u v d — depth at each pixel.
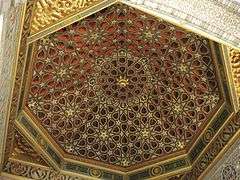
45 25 4.98
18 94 5.61
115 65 6.45
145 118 6.73
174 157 6.61
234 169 5.59
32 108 6.29
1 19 3.33
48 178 6.36
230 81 5.55
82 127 6.69
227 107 5.87
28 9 4.58
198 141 6.35
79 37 5.93
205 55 5.89
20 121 6.07
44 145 6.37
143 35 6.08
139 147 6.82
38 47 5.75
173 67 6.29
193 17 4.71
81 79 6.42
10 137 5.95
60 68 6.17
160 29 5.93
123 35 6.11
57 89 6.34
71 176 6.55
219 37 4.82
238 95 5.61
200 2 4.71
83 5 4.93
